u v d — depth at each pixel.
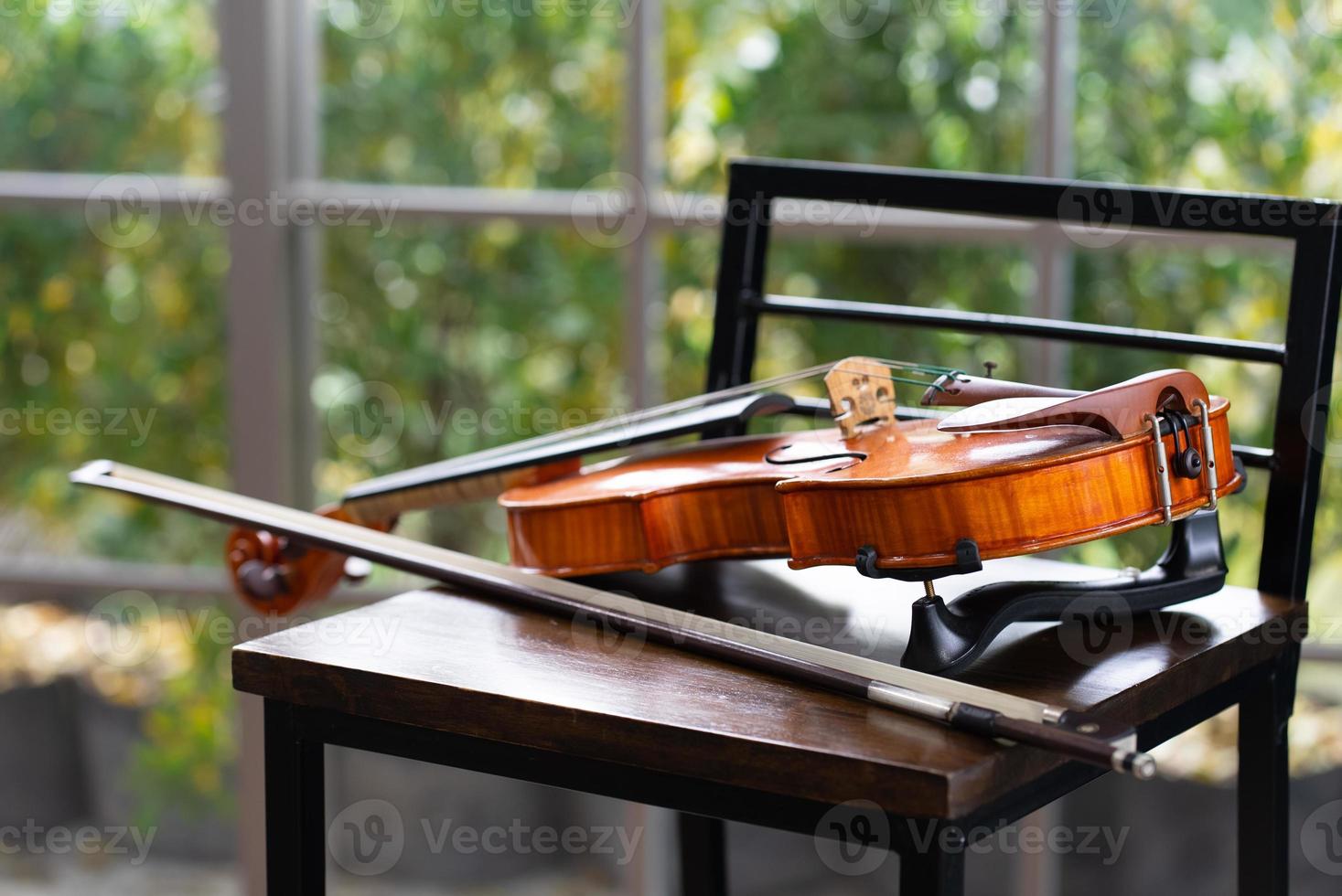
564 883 2.40
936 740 0.93
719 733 0.95
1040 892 2.14
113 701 2.51
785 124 2.22
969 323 1.44
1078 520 1.01
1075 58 2.10
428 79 2.31
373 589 2.32
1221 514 2.13
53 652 2.51
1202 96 2.08
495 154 2.30
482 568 1.26
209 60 2.37
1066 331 1.39
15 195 2.42
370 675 1.08
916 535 1.01
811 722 0.97
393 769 2.41
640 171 2.23
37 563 2.51
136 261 2.44
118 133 2.41
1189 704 1.16
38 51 2.41
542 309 2.31
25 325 2.48
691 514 1.20
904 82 2.19
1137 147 2.11
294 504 2.37
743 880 2.34
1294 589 1.32
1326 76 2.05
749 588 1.33
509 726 1.03
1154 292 2.10
